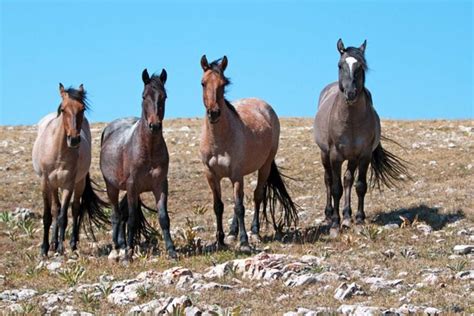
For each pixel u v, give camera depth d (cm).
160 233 1709
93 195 1662
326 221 1764
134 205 1406
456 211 1741
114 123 1566
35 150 1568
